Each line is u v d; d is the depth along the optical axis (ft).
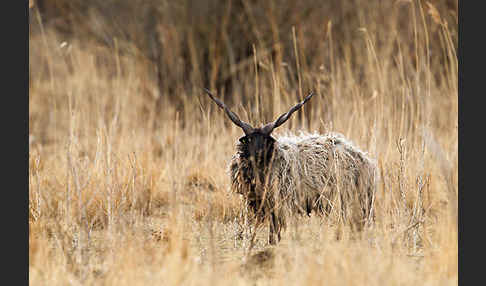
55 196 118.73
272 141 98.32
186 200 122.21
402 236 96.02
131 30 200.95
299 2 190.80
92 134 162.30
